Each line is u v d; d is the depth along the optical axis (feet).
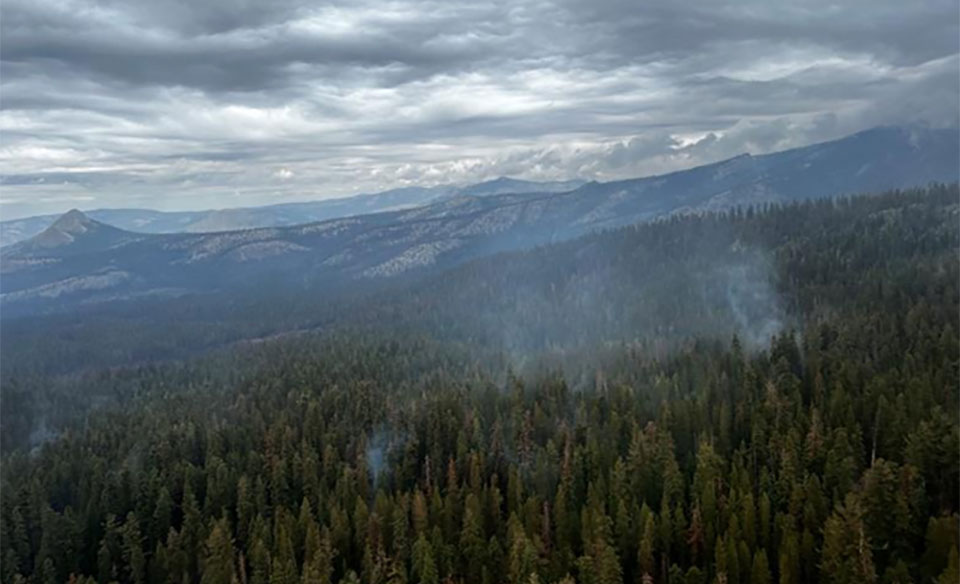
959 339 384.47
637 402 392.06
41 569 320.70
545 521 279.08
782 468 273.33
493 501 301.22
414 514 298.15
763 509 246.88
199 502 373.20
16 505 356.38
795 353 426.92
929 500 249.55
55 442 519.19
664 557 248.52
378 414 460.55
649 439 317.01
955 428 259.39
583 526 261.65
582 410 387.34
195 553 315.99
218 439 430.20
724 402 351.87
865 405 318.45
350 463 396.98
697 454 296.10
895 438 279.69
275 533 301.84
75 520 341.21
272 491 358.64
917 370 352.28
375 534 294.87
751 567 228.43
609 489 290.76
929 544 218.79
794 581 222.07
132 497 370.94
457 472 354.13
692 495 273.33
